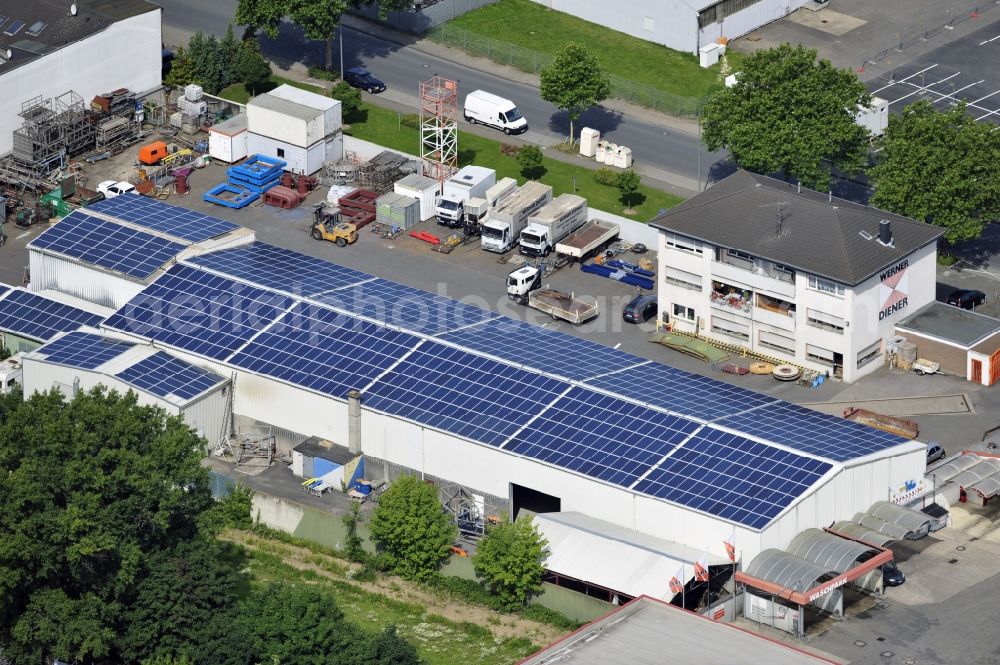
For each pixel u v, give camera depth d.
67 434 162.38
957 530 182.12
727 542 170.62
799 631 167.00
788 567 167.88
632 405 184.75
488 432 183.00
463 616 172.75
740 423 182.38
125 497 163.12
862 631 168.00
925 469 183.25
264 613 161.25
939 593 173.00
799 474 174.12
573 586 172.75
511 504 183.12
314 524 183.00
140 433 167.00
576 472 177.38
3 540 155.62
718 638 157.38
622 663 153.75
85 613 158.75
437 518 176.75
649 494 173.88
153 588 160.75
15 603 160.75
